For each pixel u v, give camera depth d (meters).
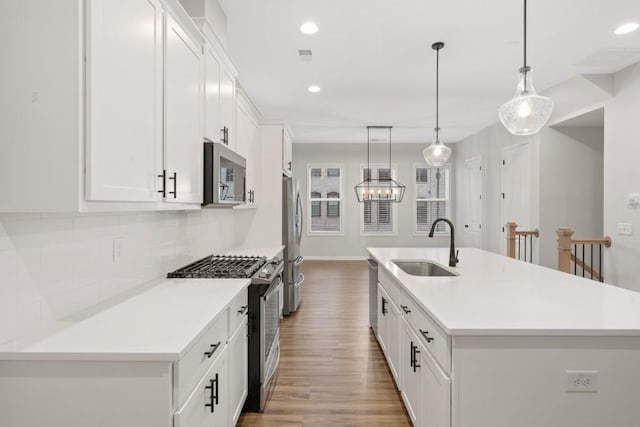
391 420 2.32
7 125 1.23
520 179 5.91
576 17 3.04
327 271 7.59
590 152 5.30
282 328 4.09
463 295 1.97
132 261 2.09
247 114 3.83
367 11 2.96
